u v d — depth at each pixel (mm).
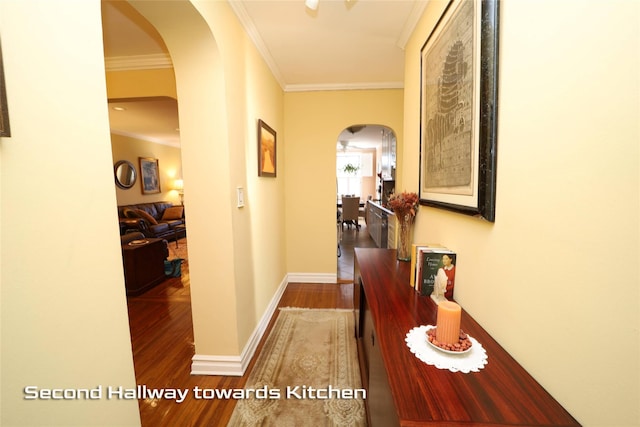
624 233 490
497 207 894
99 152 726
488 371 756
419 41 1748
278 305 2785
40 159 577
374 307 1142
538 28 695
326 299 2932
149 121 4914
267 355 1931
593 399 564
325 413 1432
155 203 6586
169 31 1392
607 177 519
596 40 535
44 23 583
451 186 1219
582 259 579
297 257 3438
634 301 479
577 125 584
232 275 1657
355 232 7227
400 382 708
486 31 893
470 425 591
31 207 560
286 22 1895
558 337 649
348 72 2807
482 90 926
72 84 649
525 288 763
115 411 776
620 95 488
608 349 529
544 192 686
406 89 2078
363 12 1783
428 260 1238
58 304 620
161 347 2051
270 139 2520
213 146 1570
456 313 827
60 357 626
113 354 769
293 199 3354
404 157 2115
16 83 529
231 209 1619
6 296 523
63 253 629
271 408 1466
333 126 3217
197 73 1519
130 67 2445
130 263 3041
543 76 681
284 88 3158
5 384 528
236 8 1656
